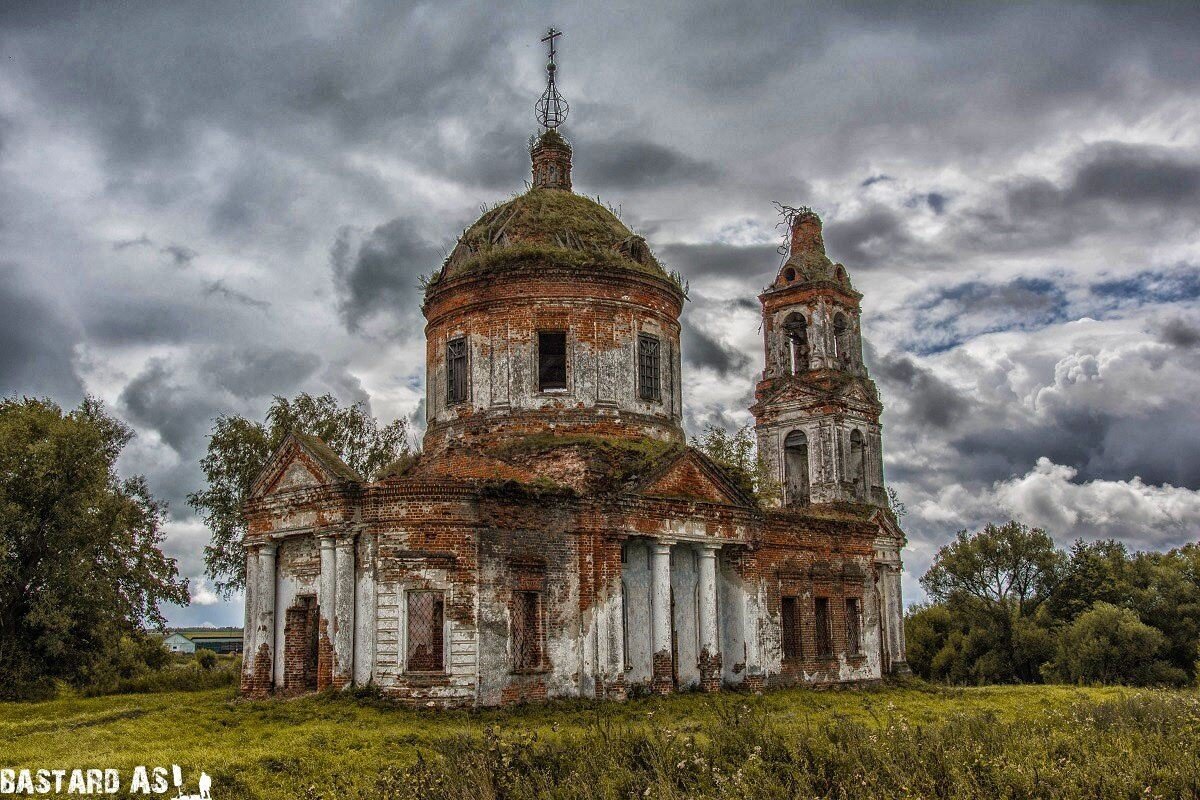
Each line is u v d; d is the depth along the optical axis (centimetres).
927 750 1672
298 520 2716
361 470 4944
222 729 2214
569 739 1789
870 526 3797
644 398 3198
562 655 2662
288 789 1705
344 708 2391
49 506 4100
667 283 3291
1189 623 6384
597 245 3269
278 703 2480
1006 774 1573
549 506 2697
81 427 4188
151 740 2083
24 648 4009
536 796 1496
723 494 3105
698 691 2945
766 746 1695
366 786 1642
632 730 1844
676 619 3000
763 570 3312
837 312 4881
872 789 1499
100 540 4219
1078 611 6788
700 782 1551
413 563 2506
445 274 3319
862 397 4766
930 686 3828
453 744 1738
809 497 4672
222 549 4750
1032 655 6525
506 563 2589
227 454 4800
